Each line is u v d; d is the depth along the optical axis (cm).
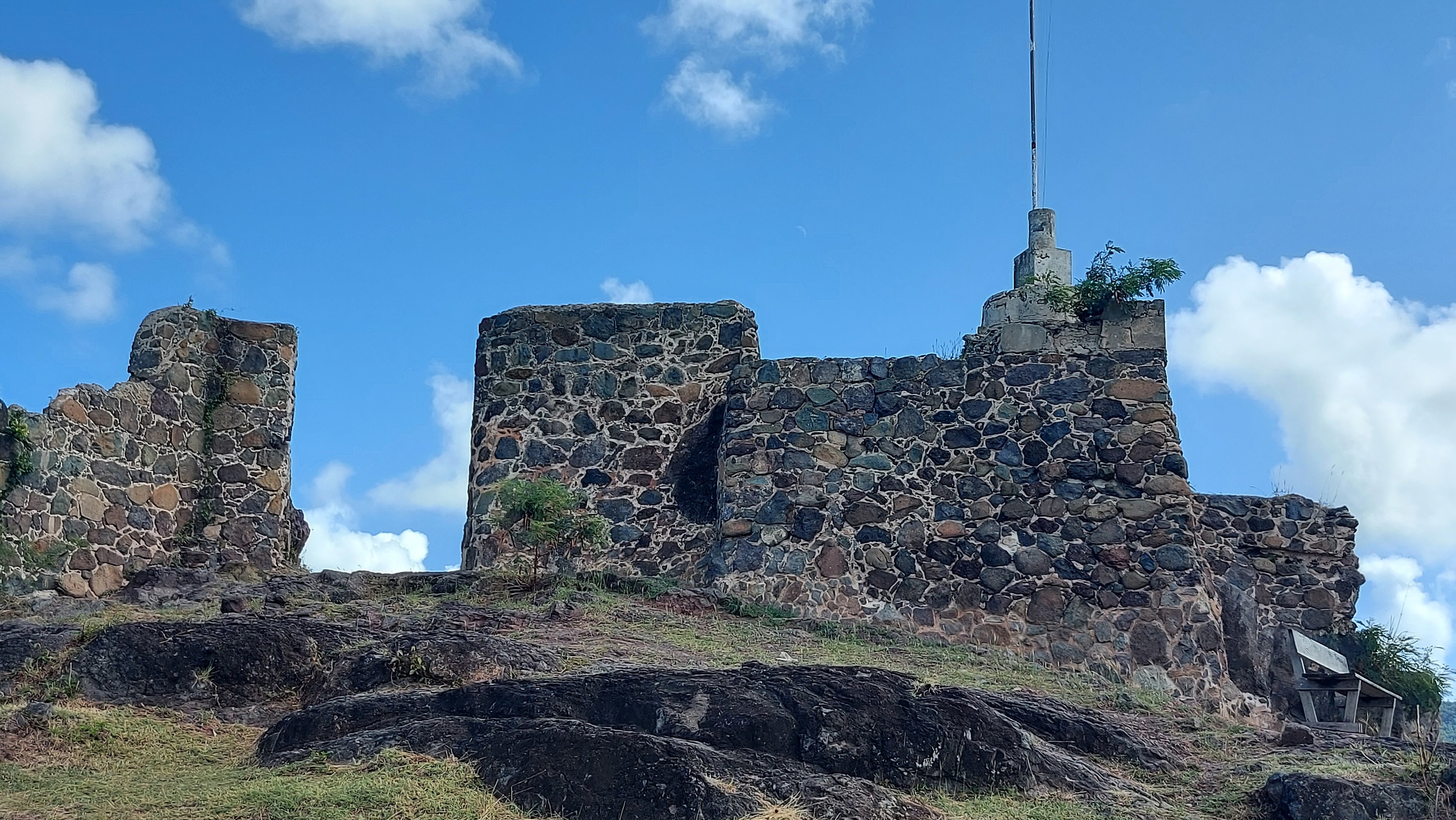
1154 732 1218
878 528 1697
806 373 1775
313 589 1609
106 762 1023
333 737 1030
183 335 1827
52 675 1172
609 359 1867
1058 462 1708
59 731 1052
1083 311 1780
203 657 1184
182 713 1138
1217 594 1761
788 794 924
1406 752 1137
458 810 886
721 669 1158
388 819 874
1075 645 1630
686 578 1742
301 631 1238
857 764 1008
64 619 1411
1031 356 1756
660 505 1794
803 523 1703
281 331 1909
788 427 1747
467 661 1175
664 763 915
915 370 1766
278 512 1852
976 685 1355
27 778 973
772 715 1022
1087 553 1667
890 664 1438
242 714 1148
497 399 1864
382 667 1167
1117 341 1755
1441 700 1739
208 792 932
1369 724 1714
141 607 1520
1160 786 1077
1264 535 1872
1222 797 1041
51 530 1588
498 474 1827
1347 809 984
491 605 1543
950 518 1697
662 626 1491
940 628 1648
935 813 945
